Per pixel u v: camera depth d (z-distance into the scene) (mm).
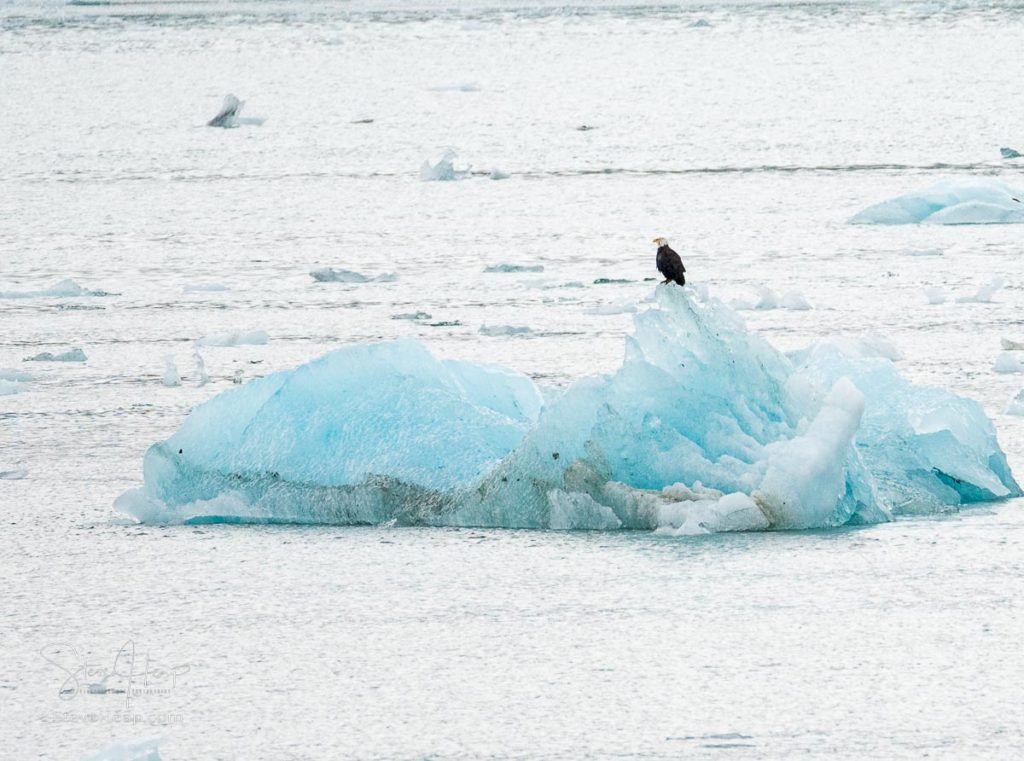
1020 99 158500
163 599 29266
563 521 33219
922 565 29844
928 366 50625
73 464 40688
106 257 81812
